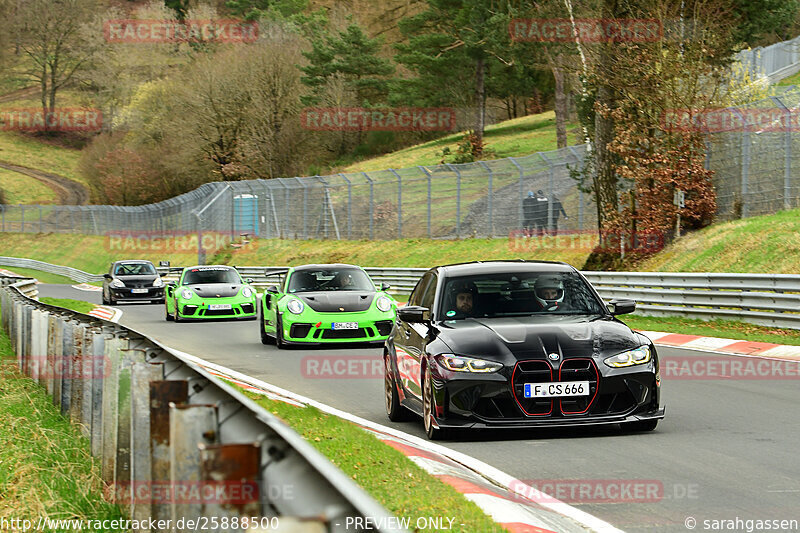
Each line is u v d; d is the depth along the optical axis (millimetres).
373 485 21891
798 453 26828
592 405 29656
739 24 147125
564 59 123688
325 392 43781
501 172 130250
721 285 68312
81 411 28859
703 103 94562
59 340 34094
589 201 118125
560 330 30719
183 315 90750
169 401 14828
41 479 22219
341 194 182125
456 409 29641
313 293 65812
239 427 10977
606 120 97688
